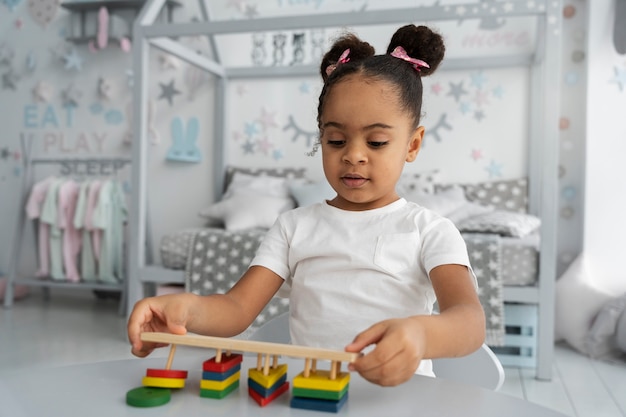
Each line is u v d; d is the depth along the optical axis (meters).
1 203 3.56
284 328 0.95
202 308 0.67
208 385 0.54
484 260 2.07
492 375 0.85
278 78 3.16
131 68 3.38
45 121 3.50
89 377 0.59
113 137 3.41
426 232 0.77
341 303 0.77
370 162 0.73
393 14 2.02
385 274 0.77
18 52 3.54
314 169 3.11
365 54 0.94
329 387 0.51
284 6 3.17
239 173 3.13
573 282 2.49
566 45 2.82
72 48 3.45
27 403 0.52
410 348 0.51
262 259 0.83
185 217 3.27
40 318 2.87
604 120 2.64
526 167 2.88
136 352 0.60
